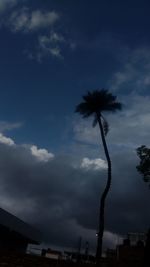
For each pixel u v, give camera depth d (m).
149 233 33.44
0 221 49.44
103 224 41.97
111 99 49.97
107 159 47.25
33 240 65.19
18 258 31.72
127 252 50.66
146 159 40.41
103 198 43.94
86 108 50.38
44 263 33.69
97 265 39.09
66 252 65.25
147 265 31.98
